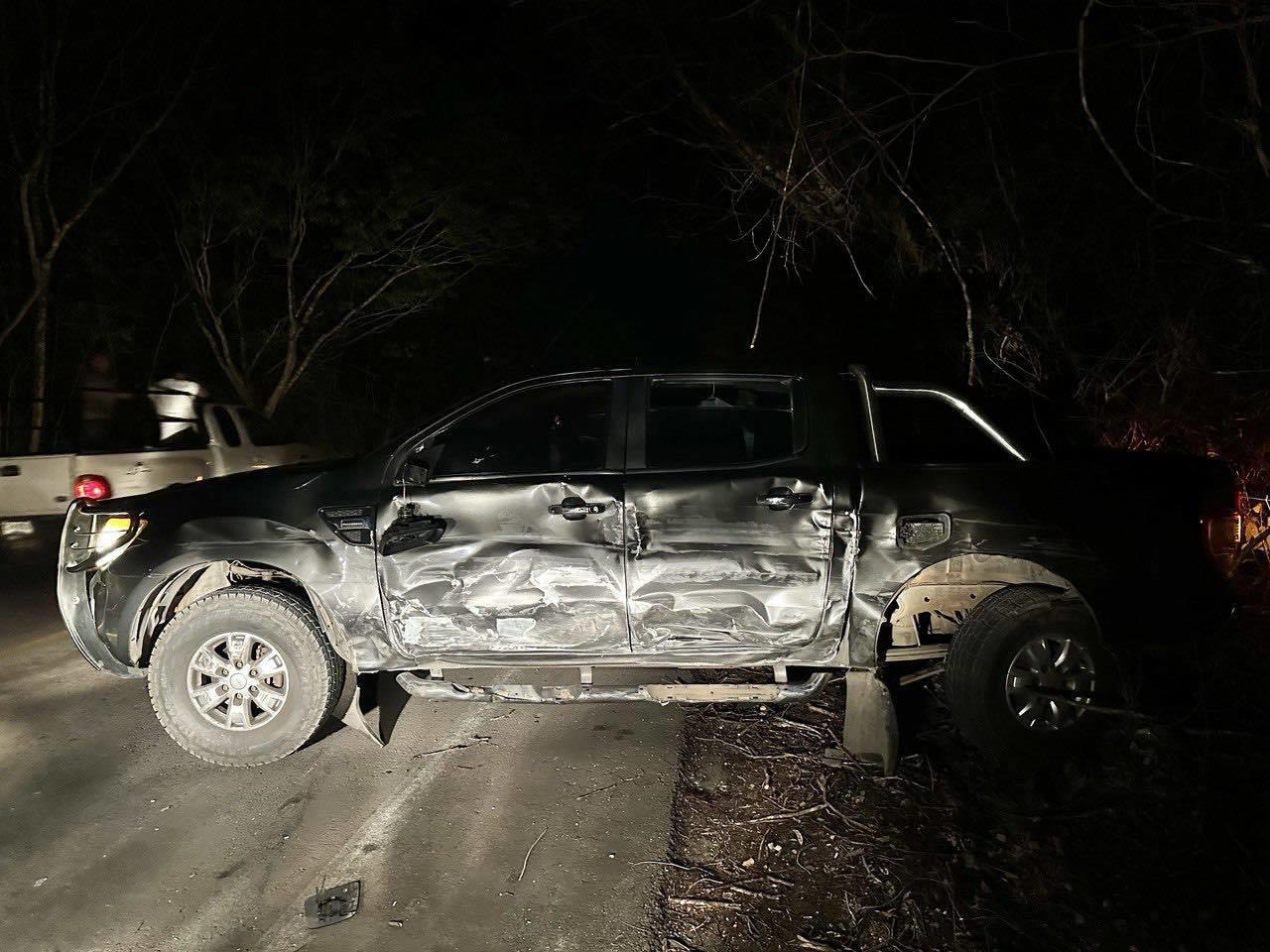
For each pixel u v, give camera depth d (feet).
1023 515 14.51
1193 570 14.97
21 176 47.39
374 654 15.05
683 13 29.04
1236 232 22.88
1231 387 24.12
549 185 62.23
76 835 13.32
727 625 14.65
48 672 19.94
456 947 10.87
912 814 13.47
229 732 15.23
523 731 16.49
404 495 14.88
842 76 24.17
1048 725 14.69
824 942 10.89
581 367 15.48
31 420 47.80
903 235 28.63
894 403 15.94
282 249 59.82
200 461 32.32
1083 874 12.05
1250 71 16.38
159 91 51.34
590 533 14.65
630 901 11.64
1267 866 12.21
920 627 16.19
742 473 14.61
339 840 13.14
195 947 10.95
